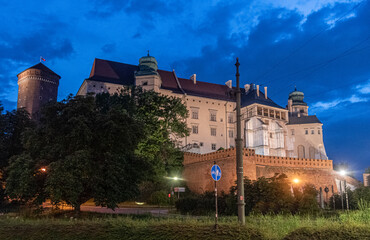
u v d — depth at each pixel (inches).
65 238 541.6
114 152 968.3
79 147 914.1
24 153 969.5
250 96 3031.5
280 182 1133.1
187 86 2913.4
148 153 1695.4
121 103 1752.0
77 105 935.7
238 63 605.0
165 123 1873.8
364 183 1845.5
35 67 3006.9
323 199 1471.5
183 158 1962.4
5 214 1013.2
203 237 487.5
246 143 2785.4
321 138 3070.9
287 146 2957.7
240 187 548.4
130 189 949.2
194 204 1216.8
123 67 2758.4
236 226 499.8
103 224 561.0
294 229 514.6
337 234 451.8
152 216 903.1
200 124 2753.4
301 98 3843.5
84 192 957.8
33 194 905.5
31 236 553.9
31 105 2918.3
